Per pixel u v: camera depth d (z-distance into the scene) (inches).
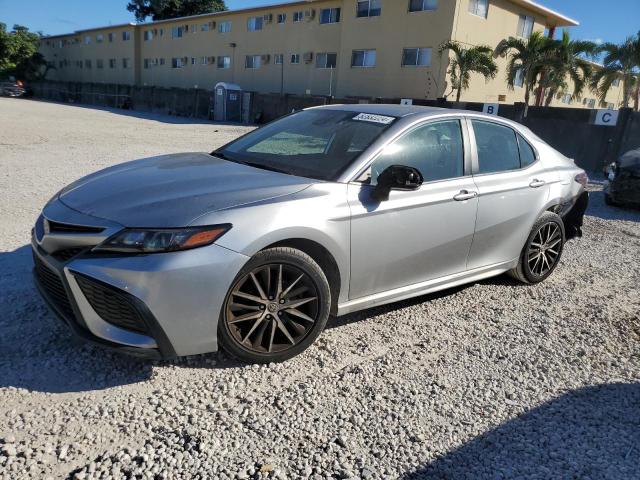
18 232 222.7
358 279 142.5
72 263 113.9
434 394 126.0
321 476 96.8
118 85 1797.5
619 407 125.6
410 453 105.0
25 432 102.1
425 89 1079.6
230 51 1558.8
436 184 156.6
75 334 117.1
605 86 1083.3
